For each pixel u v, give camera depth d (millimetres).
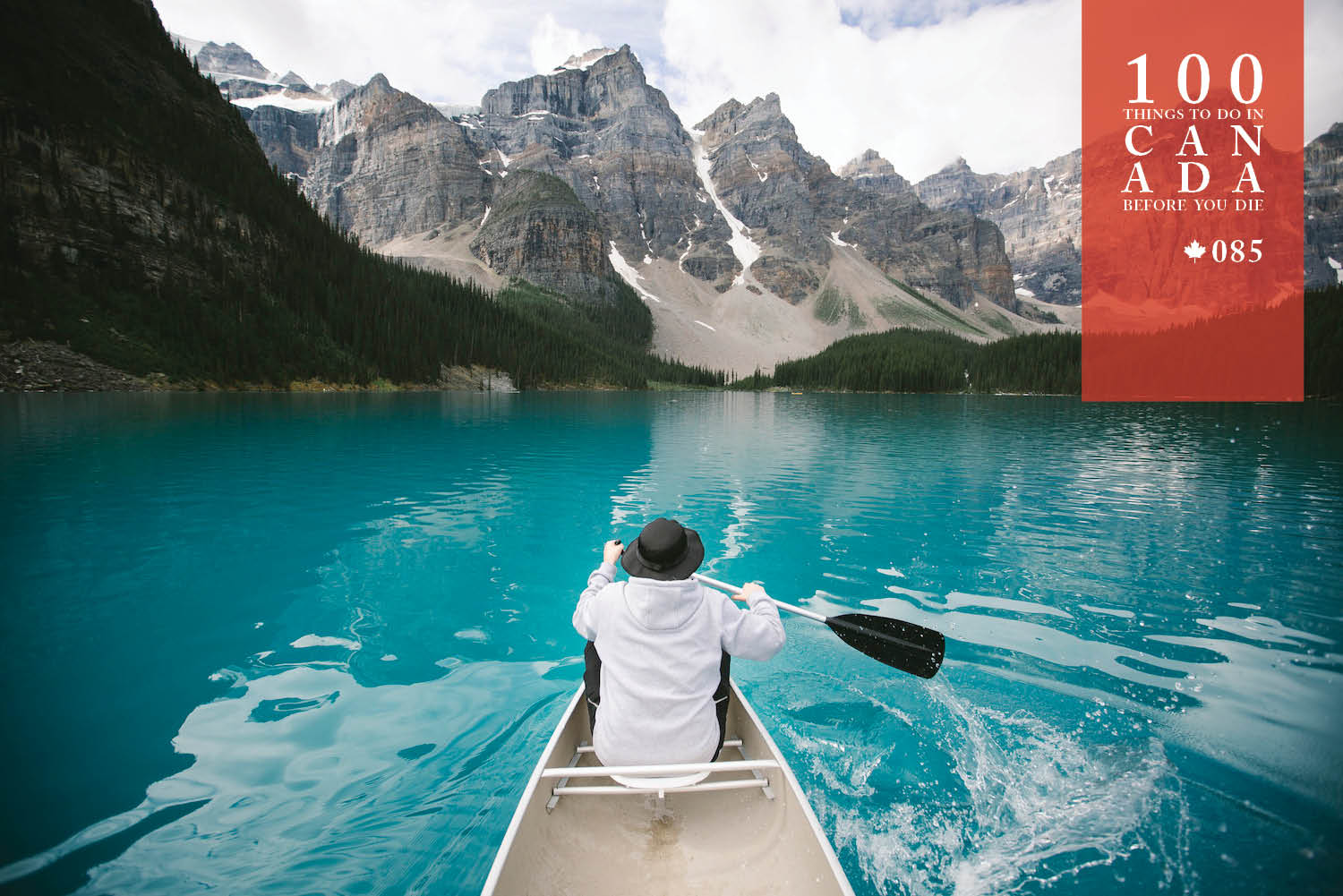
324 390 70625
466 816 3168
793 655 5082
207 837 2979
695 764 2646
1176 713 4191
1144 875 2789
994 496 12312
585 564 7703
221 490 12016
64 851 2861
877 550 8359
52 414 29109
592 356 147625
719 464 16906
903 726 4035
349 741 3824
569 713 3205
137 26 100125
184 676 4699
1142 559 7973
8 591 6574
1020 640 5445
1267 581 7156
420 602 6328
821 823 3129
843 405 66000
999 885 2738
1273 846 2959
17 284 54719
